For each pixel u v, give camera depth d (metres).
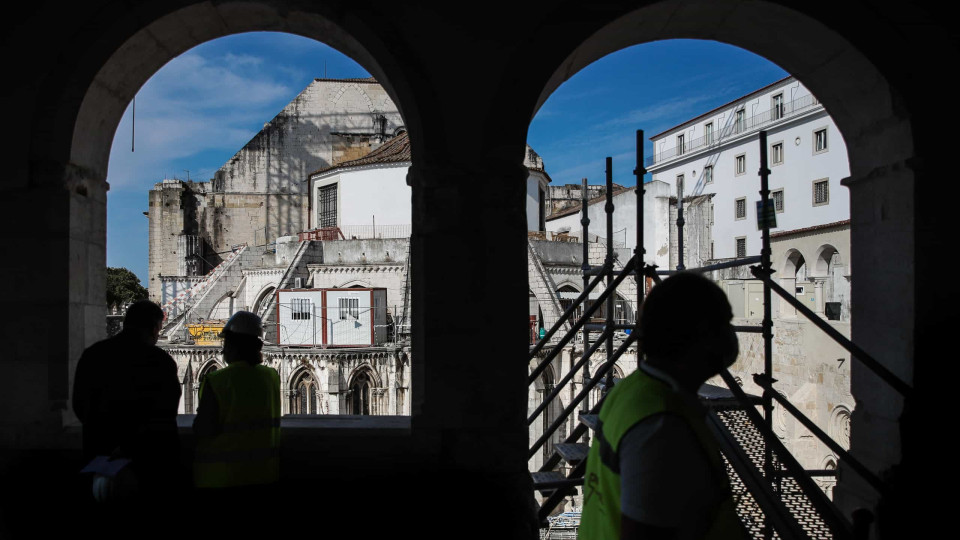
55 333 5.29
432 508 5.12
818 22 4.95
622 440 2.26
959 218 4.87
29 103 5.27
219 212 52.84
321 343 31.05
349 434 5.31
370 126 53.97
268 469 4.95
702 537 2.23
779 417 22.12
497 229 5.20
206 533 4.76
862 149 5.63
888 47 4.93
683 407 2.30
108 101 5.68
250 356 5.01
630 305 34.72
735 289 26.78
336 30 5.46
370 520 5.14
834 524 3.81
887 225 5.23
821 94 5.88
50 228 5.27
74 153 5.41
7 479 5.27
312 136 53.56
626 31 5.55
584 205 7.86
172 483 4.70
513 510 5.09
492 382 5.18
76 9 5.23
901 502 4.86
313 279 35.50
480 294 5.19
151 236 52.28
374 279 35.09
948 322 4.85
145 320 4.69
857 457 5.56
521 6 5.20
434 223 5.19
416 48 5.21
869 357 4.79
